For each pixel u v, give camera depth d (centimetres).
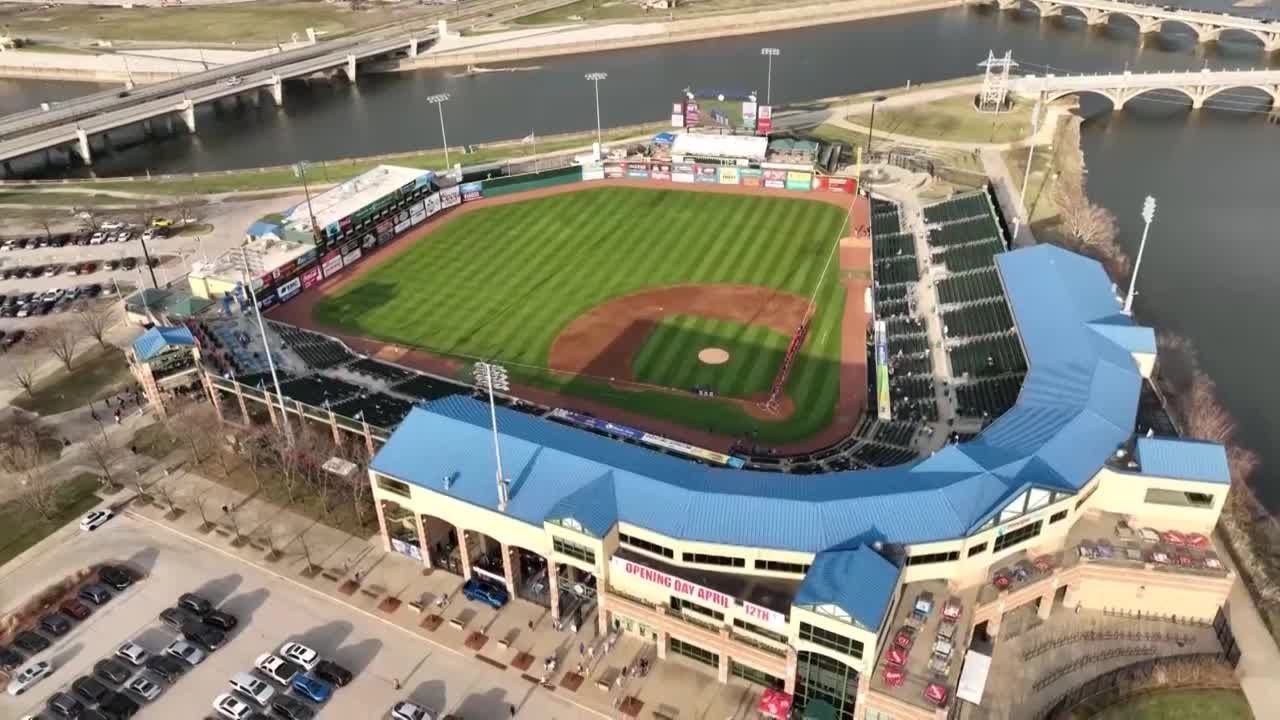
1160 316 13412
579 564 7788
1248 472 10338
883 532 7344
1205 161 19488
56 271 15588
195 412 11194
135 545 9262
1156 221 16538
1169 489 8000
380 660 7862
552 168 18375
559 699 7469
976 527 7312
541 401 11331
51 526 9569
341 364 11975
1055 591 7819
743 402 11231
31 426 11256
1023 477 7631
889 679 6781
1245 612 8094
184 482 10131
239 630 8194
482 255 15462
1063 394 8912
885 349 11500
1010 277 11381
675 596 7481
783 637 7188
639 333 12862
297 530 9381
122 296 14575
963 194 16250
